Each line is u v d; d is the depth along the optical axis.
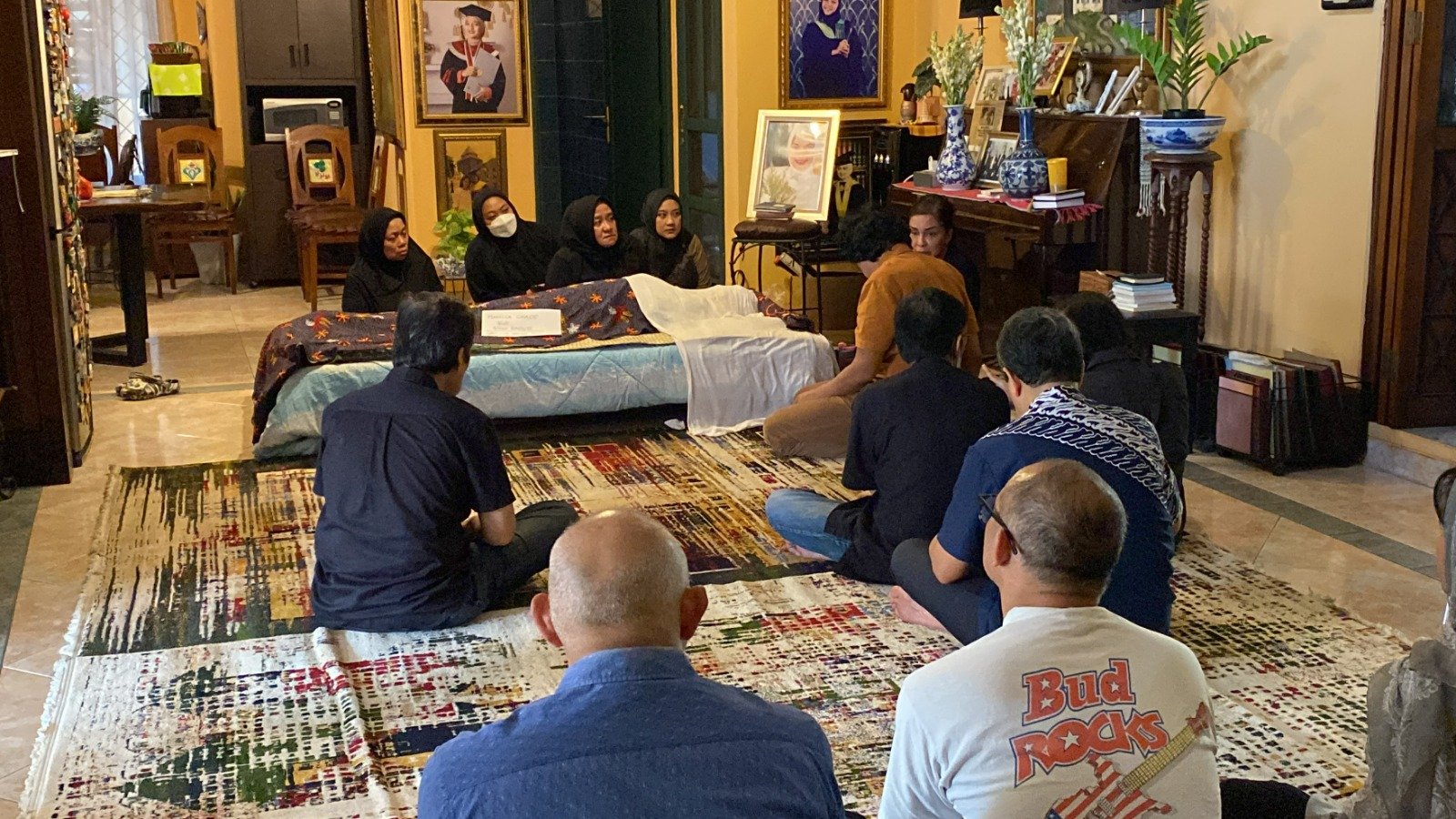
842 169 7.82
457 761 1.46
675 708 1.48
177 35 10.34
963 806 1.70
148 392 6.50
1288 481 5.09
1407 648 3.52
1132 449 2.77
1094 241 6.06
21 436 5.04
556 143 10.34
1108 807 1.65
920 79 7.55
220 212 9.49
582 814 1.41
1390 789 1.79
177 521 4.62
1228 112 5.95
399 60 9.10
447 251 7.71
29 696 3.36
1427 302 5.19
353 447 3.59
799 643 3.55
